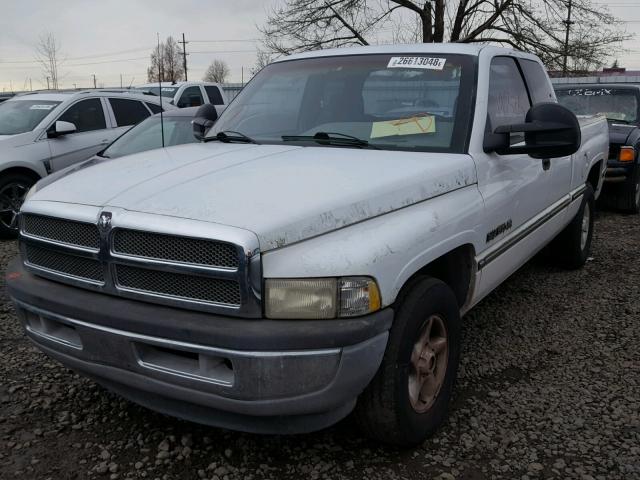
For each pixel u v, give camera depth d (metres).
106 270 2.66
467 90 3.69
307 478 2.87
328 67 4.15
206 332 2.43
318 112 3.91
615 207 9.44
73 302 2.73
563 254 6.08
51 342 2.94
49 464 2.96
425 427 3.04
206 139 4.05
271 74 4.42
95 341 2.71
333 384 2.49
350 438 3.18
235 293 2.43
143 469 2.93
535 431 3.26
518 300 5.40
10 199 8.20
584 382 3.83
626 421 3.36
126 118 9.80
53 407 3.50
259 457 3.03
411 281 2.97
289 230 2.45
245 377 2.43
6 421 3.35
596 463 2.98
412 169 3.07
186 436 3.19
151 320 2.53
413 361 2.95
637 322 4.85
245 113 4.20
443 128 3.56
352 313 2.50
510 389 3.74
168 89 15.53
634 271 6.27
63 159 8.75
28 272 3.07
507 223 3.84
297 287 2.44
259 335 2.38
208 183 2.79
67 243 2.80
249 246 2.37
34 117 8.91
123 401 3.57
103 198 2.76
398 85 3.83
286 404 2.48
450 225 3.10
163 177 2.93
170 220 2.49
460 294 3.50
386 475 2.89
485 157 3.57
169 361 2.62
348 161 3.16
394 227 2.77
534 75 4.91
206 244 2.44
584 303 5.31
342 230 2.62
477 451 3.08
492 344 4.45
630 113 9.91
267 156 3.28
